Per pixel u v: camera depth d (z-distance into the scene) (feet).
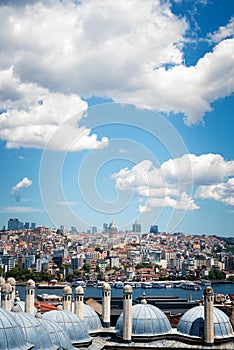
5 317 262.47
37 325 282.15
